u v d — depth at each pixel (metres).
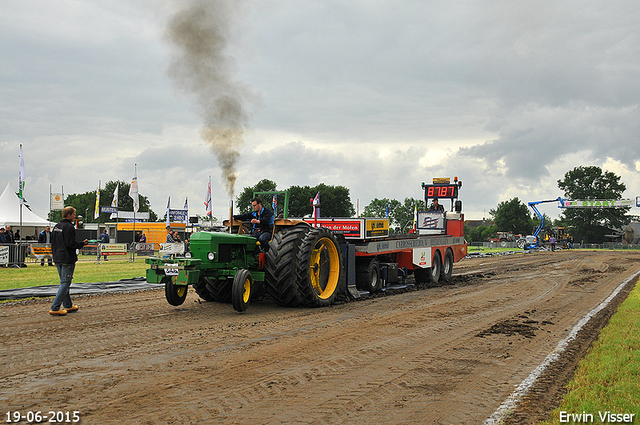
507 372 5.26
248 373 5.02
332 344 6.38
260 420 3.82
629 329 7.34
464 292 12.47
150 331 7.00
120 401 4.15
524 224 102.12
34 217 31.36
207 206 32.47
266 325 7.60
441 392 4.59
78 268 18.20
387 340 6.68
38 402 4.11
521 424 3.86
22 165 22.17
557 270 20.14
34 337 6.52
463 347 6.36
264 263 9.35
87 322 7.62
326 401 4.27
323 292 10.19
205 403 4.15
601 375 5.00
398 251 13.09
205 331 7.06
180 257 8.34
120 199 88.69
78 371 4.98
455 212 17.61
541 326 7.86
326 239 10.22
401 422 3.86
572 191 79.31
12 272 16.41
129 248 30.16
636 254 37.03
